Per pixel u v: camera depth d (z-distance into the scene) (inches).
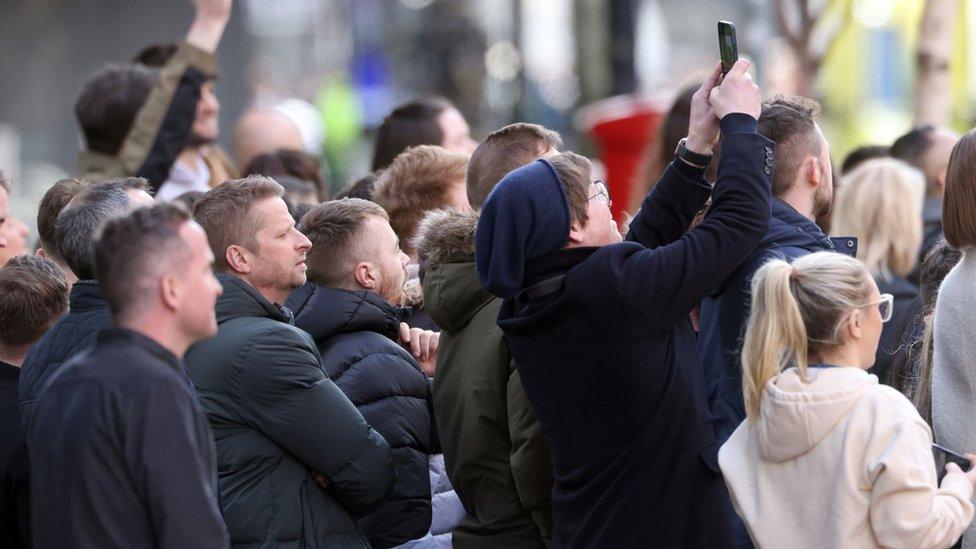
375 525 637.9
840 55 2556.6
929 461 508.1
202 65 914.7
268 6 3139.8
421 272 636.1
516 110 2664.9
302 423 581.0
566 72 2765.7
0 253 815.1
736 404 600.4
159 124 897.5
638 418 534.3
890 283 853.8
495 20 3061.0
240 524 579.2
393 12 3184.1
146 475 466.6
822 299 522.6
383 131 959.0
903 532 498.9
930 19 1331.2
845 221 879.1
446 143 951.0
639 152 1316.4
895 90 2588.6
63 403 475.2
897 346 705.0
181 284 482.3
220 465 581.6
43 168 1706.4
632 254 536.1
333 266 669.9
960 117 1946.4
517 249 541.6
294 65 3280.0
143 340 480.4
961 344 565.0
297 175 1033.5
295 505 585.9
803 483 520.4
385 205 756.0
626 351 529.0
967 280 567.2
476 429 605.6
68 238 602.2
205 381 585.0
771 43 1990.7
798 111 623.2
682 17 2340.1
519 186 546.3
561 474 559.8
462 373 611.8
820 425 514.6
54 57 1712.6
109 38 1717.5
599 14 1952.5
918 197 876.0
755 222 538.3
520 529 604.1
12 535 595.8
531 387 557.6
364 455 590.2
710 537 538.6
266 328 589.6
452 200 754.8
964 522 512.4
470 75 3053.6
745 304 594.2
